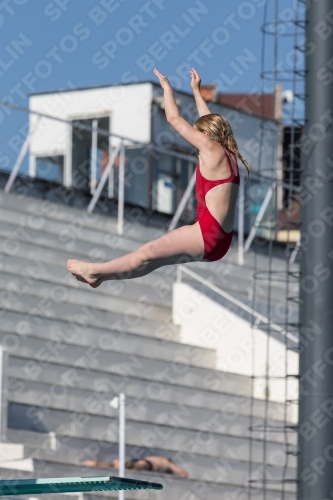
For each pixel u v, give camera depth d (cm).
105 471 4478
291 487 5322
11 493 2089
